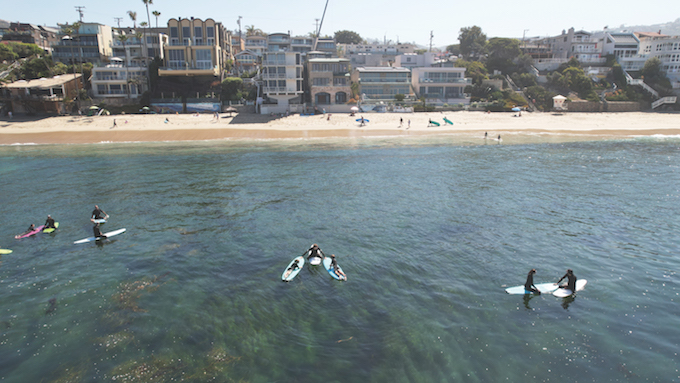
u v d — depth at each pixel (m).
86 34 91.75
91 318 16.42
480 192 33.94
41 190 34.84
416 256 22.06
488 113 84.81
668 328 15.71
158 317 16.52
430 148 54.56
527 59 106.50
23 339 15.12
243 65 111.12
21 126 67.50
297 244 23.80
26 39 98.44
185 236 24.97
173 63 86.25
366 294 18.31
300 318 16.56
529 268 20.59
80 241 24.25
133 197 32.88
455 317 16.48
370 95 90.88
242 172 41.16
